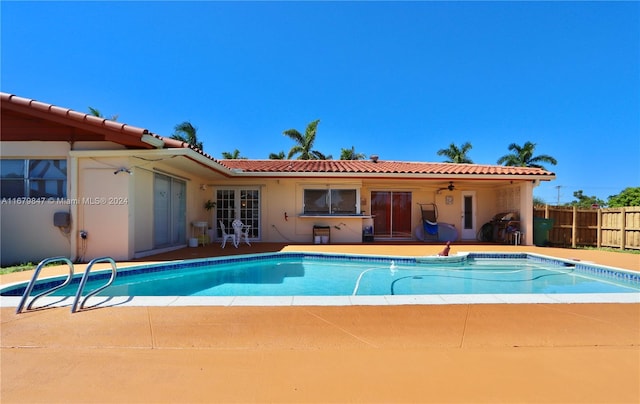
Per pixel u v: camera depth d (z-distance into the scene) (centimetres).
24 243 903
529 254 1134
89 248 896
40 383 270
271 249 1200
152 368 296
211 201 1491
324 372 292
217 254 1049
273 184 1487
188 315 422
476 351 334
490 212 1650
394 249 1230
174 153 898
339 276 866
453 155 3606
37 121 909
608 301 480
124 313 428
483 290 725
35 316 416
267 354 325
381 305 462
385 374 289
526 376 286
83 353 324
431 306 458
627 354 329
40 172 914
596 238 1402
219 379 279
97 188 902
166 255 1012
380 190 1627
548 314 430
